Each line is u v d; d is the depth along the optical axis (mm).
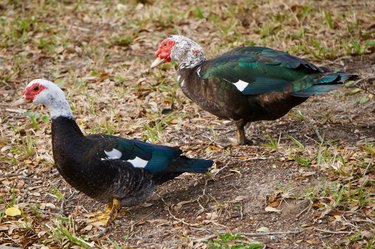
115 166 9359
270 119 11039
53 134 9398
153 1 18047
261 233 8945
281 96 10414
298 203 9414
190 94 11375
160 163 9633
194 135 11836
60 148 9320
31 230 9555
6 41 15969
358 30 15445
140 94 13406
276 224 9133
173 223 9414
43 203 10172
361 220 8984
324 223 9039
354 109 12367
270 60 10602
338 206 9305
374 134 11383
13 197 10047
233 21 16219
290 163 10398
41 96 9359
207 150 11133
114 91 13570
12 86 14180
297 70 10438
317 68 10391
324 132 11578
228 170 10414
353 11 16203
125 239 9195
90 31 16609
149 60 14969
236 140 11461
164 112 12805
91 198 10219
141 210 9859
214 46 15094
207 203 9750
